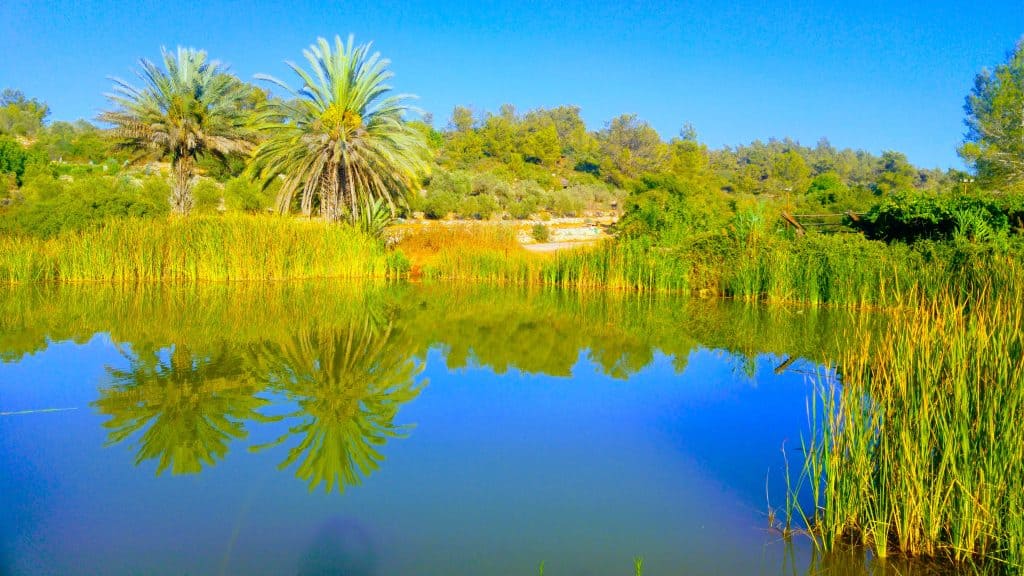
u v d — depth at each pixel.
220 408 5.70
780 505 3.96
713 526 3.68
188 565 3.21
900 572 3.23
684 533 3.60
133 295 13.59
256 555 3.30
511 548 3.40
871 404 3.85
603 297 15.28
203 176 43.34
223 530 3.56
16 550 3.33
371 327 10.19
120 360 7.43
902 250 12.94
